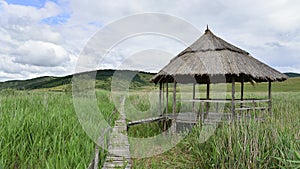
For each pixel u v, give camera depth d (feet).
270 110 33.19
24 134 20.22
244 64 33.24
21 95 43.24
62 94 46.96
